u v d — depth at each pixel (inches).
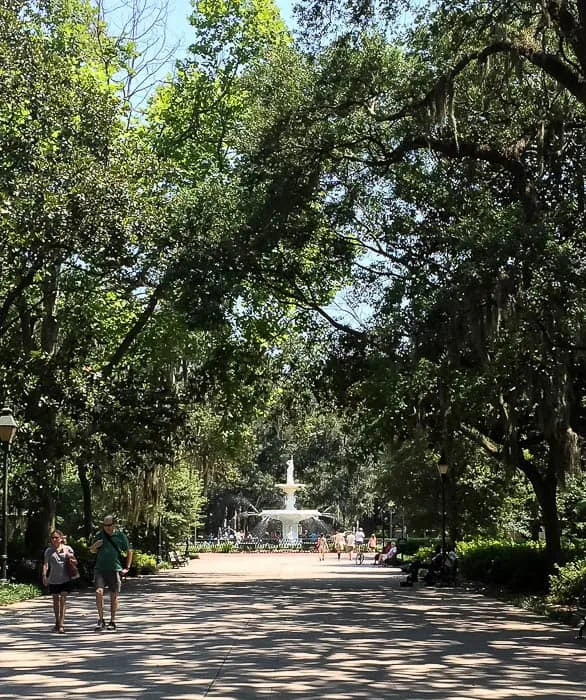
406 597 935.7
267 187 968.9
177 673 423.8
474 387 816.9
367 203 1049.5
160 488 1530.5
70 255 1069.1
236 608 790.5
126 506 1539.1
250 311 1304.1
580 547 1073.5
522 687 393.1
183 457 1572.3
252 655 488.4
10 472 1085.1
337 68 890.7
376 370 916.0
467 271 727.7
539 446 959.6
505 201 895.1
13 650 507.2
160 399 1156.5
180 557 1800.0
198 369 1371.8
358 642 549.3
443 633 605.9
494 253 717.3
